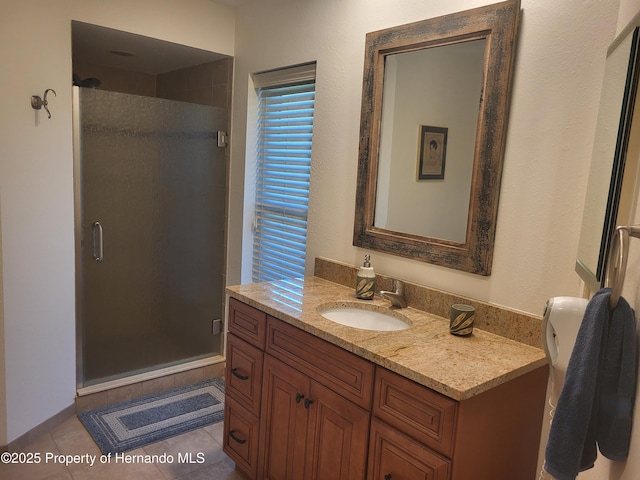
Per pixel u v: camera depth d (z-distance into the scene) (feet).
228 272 10.28
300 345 5.80
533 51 5.20
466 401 4.26
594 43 4.74
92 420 8.43
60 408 8.26
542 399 5.18
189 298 10.05
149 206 9.15
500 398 4.63
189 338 10.21
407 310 6.38
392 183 6.68
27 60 7.07
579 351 2.97
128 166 8.77
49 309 7.83
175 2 8.77
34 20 7.13
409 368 4.56
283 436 6.17
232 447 7.15
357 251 7.34
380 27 6.77
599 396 2.94
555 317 4.10
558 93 5.03
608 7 4.61
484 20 5.48
